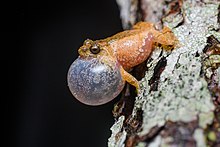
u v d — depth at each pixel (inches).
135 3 11.3
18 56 14.8
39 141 14.2
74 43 14.8
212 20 9.8
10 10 14.4
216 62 9.0
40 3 14.6
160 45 9.5
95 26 14.7
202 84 8.6
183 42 9.4
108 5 14.8
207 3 10.1
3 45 14.6
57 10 14.9
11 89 14.6
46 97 14.6
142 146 8.1
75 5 14.9
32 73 14.8
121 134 8.9
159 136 8.1
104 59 9.1
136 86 9.2
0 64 14.6
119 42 9.3
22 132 14.3
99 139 13.8
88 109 14.2
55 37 15.0
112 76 9.1
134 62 9.4
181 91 8.6
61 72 14.7
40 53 14.9
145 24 9.6
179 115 8.2
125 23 11.5
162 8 10.6
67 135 14.1
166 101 8.5
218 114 8.2
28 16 14.7
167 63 9.2
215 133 8.0
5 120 14.4
